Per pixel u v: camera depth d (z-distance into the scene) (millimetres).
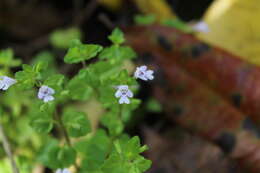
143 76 466
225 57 570
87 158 505
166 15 686
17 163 567
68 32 702
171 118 582
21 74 464
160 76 585
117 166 456
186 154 586
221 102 567
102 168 456
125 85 461
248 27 612
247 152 548
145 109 616
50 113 487
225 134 559
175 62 585
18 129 592
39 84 473
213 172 573
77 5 772
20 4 789
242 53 610
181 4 720
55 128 600
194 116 572
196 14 719
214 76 572
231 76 567
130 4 709
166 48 588
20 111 600
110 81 477
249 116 557
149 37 594
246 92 560
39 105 486
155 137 603
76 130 488
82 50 474
